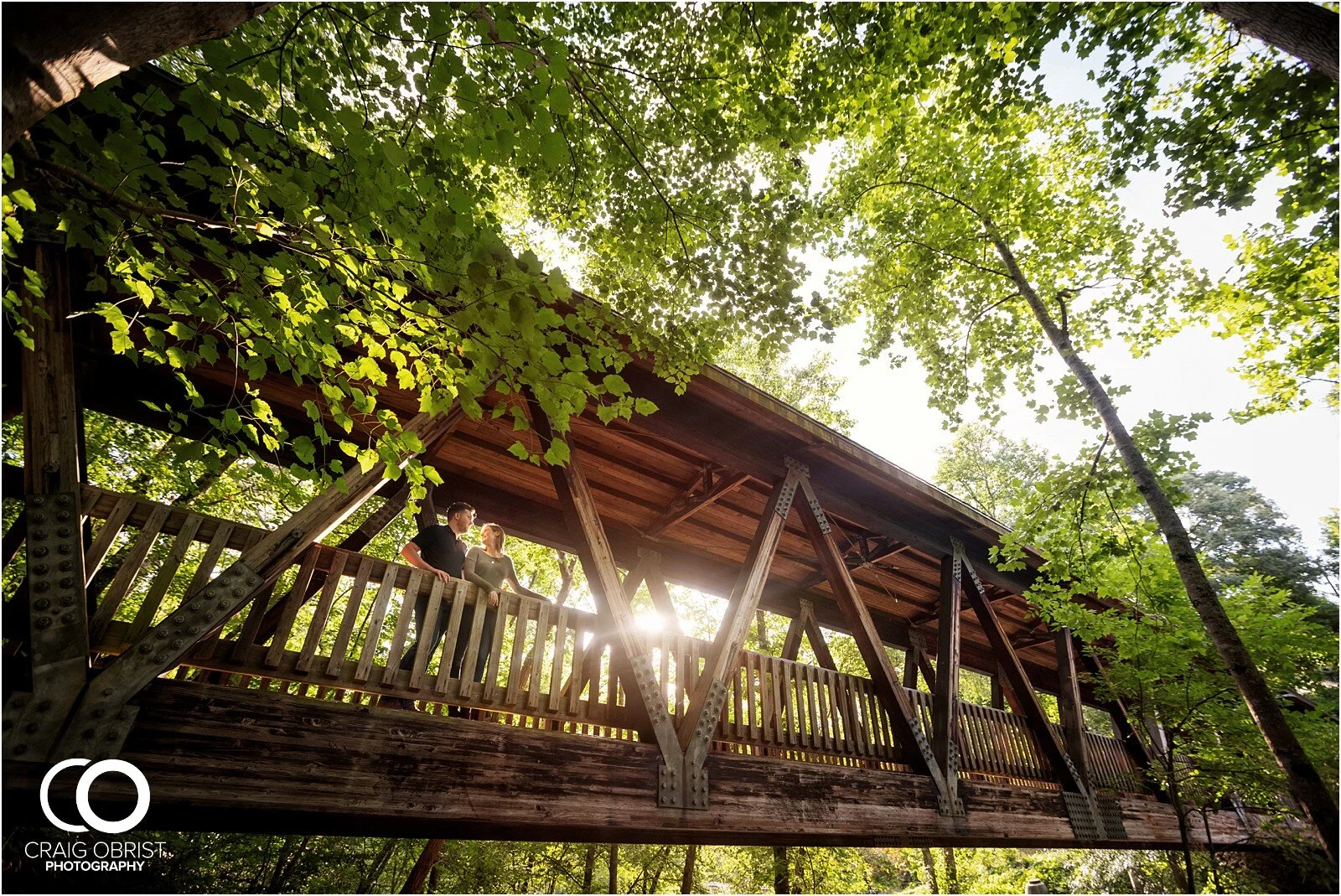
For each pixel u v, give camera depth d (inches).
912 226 325.4
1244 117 199.3
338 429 211.5
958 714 245.3
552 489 257.6
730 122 174.6
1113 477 249.3
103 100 88.2
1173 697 287.4
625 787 145.2
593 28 171.2
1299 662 307.7
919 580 350.0
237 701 110.1
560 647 156.3
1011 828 228.5
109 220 99.1
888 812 192.4
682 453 238.8
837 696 214.2
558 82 95.0
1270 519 1150.3
